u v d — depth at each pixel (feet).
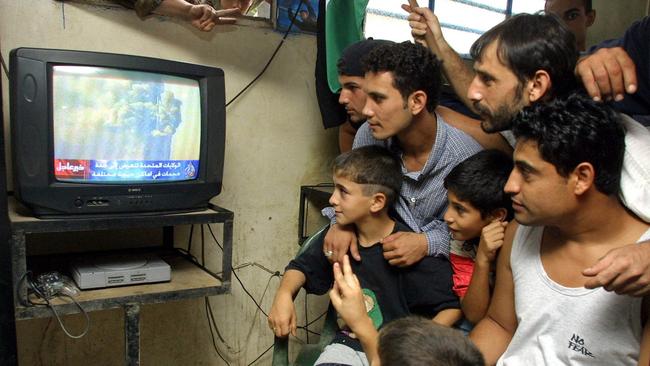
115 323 6.09
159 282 4.90
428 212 4.72
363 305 3.61
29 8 5.21
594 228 3.08
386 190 4.45
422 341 2.48
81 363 5.95
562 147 2.81
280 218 6.99
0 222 3.93
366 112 4.39
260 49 6.48
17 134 4.13
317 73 6.48
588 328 3.05
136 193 4.65
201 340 6.69
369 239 4.61
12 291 4.03
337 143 7.23
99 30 5.55
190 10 5.55
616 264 2.50
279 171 6.88
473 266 4.33
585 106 2.91
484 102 3.50
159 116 4.78
